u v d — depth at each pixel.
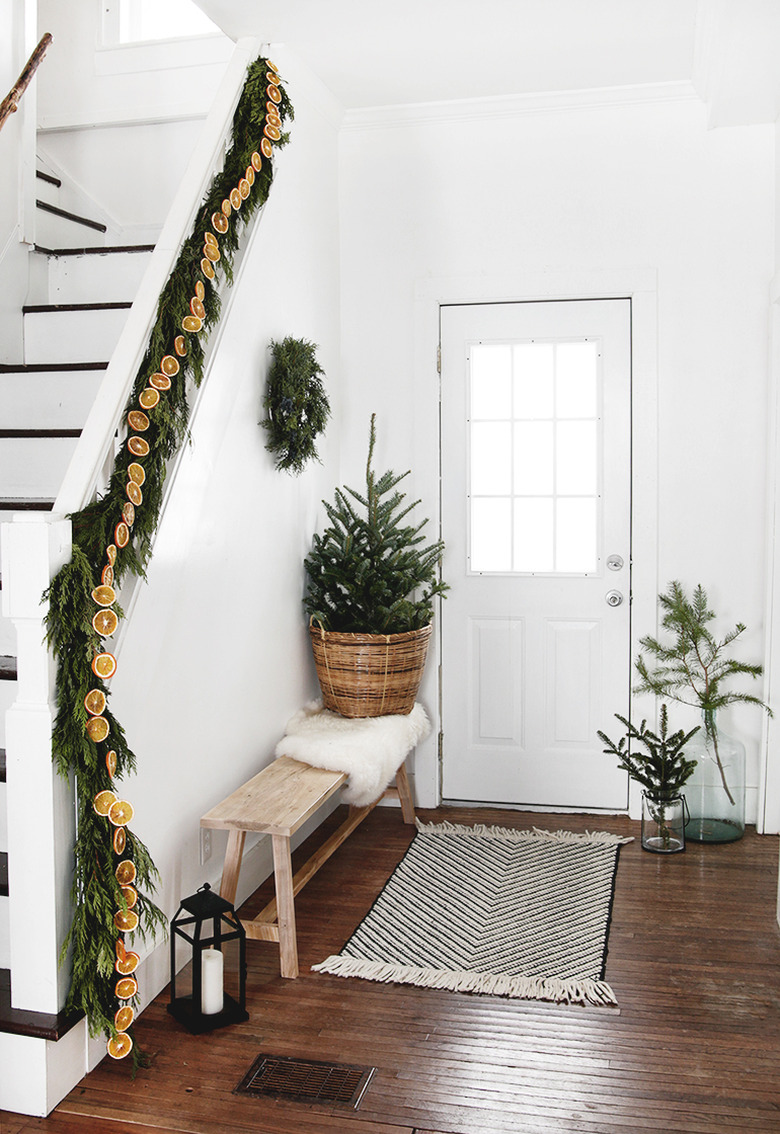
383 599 3.67
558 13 3.19
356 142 4.12
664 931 2.92
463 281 4.05
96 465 2.24
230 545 3.00
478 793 4.19
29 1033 2.03
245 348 3.07
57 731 2.06
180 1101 2.10
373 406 4.17
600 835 3.76
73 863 2.14
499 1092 2.12
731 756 3.71
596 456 4.00
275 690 3.44
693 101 3.80
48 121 4.07
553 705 4.09
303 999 2.53
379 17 3.21
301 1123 2.02
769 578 3.76
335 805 4.13
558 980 2.61
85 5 4.06
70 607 2.05
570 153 3.93
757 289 3.79
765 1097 2.09
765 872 3.39
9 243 3.24
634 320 3.89
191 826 2.76
